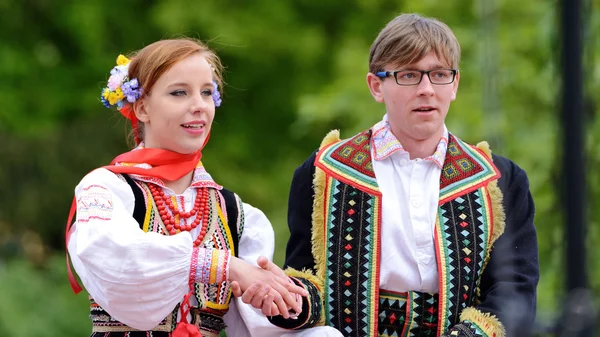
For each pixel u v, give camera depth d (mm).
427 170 6566
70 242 6344
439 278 6305
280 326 6410
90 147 24266
